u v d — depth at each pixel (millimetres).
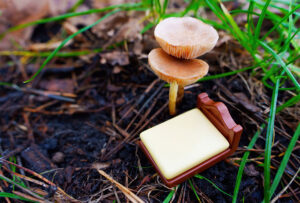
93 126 195
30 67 247
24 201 155
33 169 171
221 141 149
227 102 185
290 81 197
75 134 192
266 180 133
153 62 141
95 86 218
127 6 229
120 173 164
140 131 183
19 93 228
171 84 154
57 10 282
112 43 228
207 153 145
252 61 209
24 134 200
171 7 269
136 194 154
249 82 198
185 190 154
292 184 157
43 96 222
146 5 238
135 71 214
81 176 165
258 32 174
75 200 151
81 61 237
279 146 171
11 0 277
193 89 198
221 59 209
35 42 266
